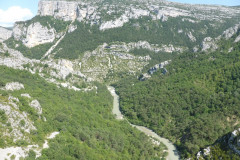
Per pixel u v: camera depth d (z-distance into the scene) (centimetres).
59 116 13200
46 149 10106
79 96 19888
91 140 12681
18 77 16600
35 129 10969
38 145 10275
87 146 12062
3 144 9256
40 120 11881
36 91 15625
